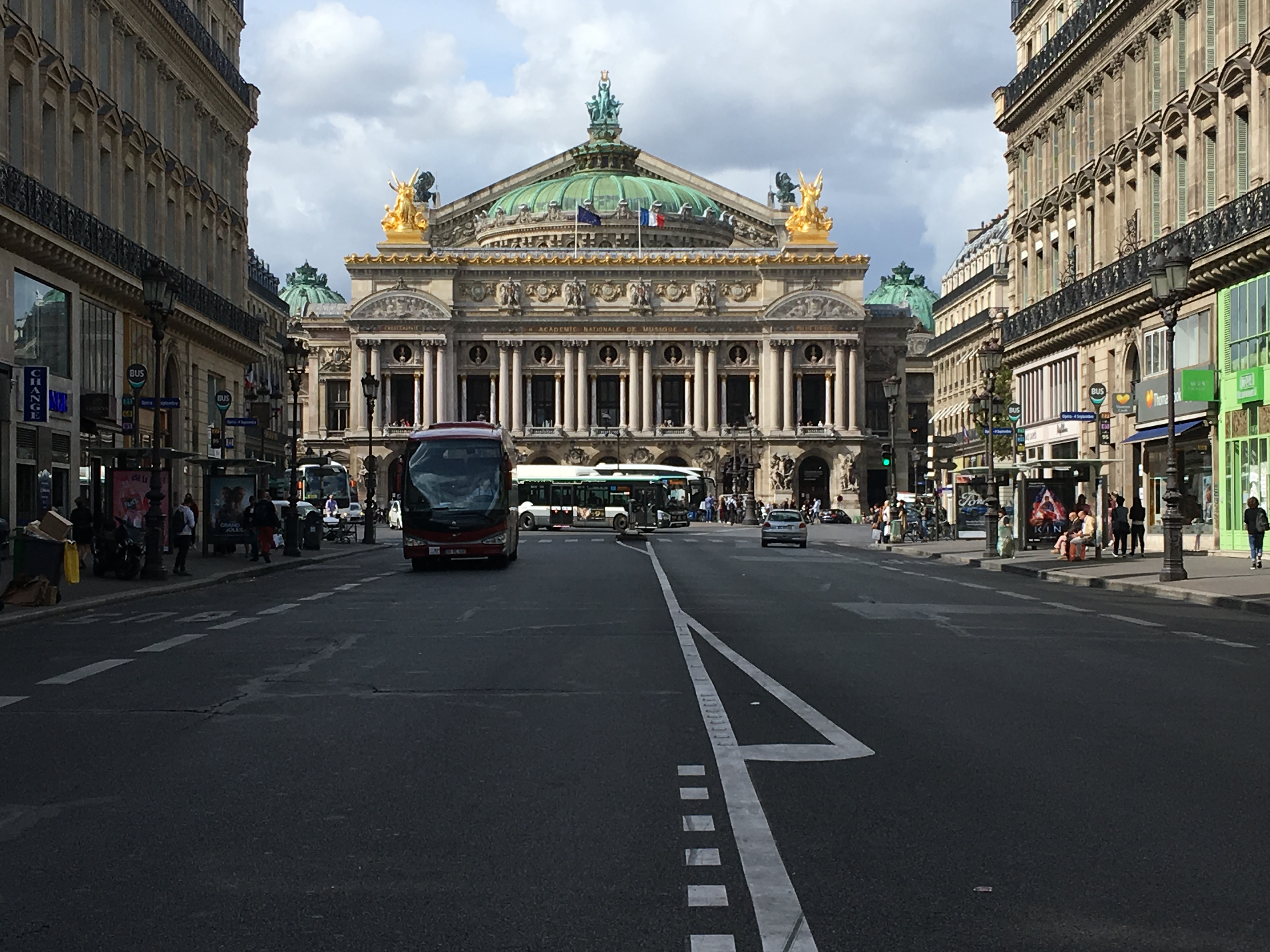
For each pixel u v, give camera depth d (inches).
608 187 5949.8
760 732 446.6
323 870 285.0
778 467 5251.0
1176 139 1780.3
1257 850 297.9
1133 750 414.6
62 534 967.6
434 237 6102.4
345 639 748.0
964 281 4886.8
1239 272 1571.1
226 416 2322.8
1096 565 1544.0
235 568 1487.5
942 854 295.3
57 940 241.6
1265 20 1515.7
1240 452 1594.5
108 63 1750.7
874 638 754.2
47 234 1460.4
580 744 424.8
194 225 2126.0
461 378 5324.8
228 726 460.8
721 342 5329.7
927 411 5935.0
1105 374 2046.0
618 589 1175.6
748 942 238.8
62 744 428.5
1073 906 258.1
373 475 2463.1
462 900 263.9
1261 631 805.2
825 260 5285.4
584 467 3939.5
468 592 1139.9
